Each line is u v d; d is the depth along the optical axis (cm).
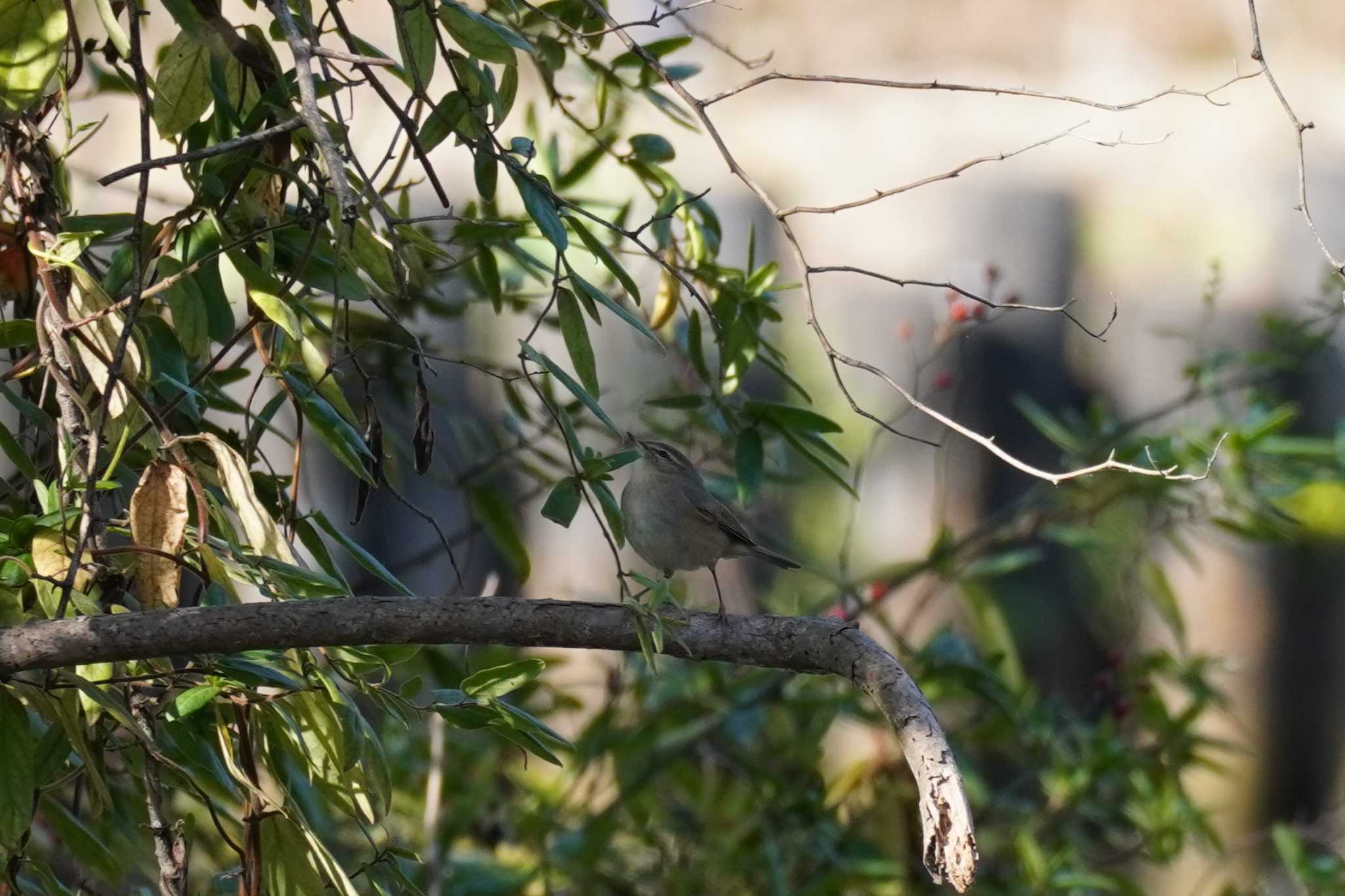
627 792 1028
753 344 770
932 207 1322
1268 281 1301
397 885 601
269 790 614
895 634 1039
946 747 502
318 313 905
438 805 980
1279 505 1142
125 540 682
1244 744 1318
